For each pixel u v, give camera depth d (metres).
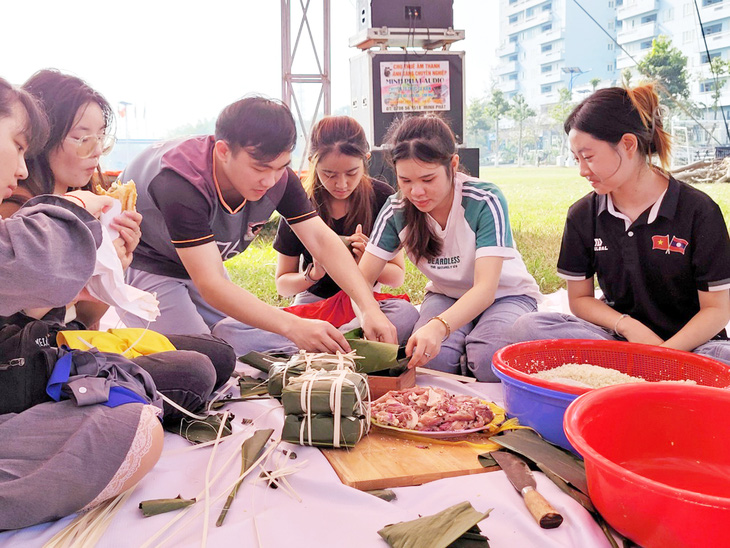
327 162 2.46
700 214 1.93
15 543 1.26
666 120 2.04
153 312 1.52
